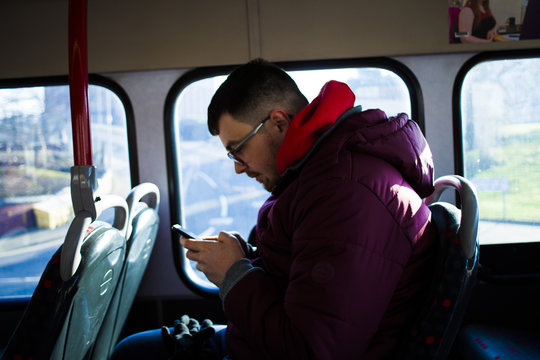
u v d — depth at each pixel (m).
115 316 1.52
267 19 1.82
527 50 1.83
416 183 0.91
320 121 0.86
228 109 0.97
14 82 1.84
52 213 1.89
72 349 1.15
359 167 0.82
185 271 1.95
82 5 0.98
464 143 1.88
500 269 1.89
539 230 1.89
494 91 1.87
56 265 0.99
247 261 0.91
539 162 1.88
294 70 1.83
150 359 1.29
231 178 1.94
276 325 0.79
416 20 1.82
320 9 1.82
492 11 1.82
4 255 1.90
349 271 0.74
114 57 1.83
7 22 1.83
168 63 1.83
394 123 0.91
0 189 1.87
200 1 1.82
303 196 0.83
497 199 1.90
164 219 1.92
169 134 1.87
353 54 1.83
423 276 0.92
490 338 1.66
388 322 0.88
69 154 1.88
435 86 1.86
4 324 1.91
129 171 1.90
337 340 0.74
